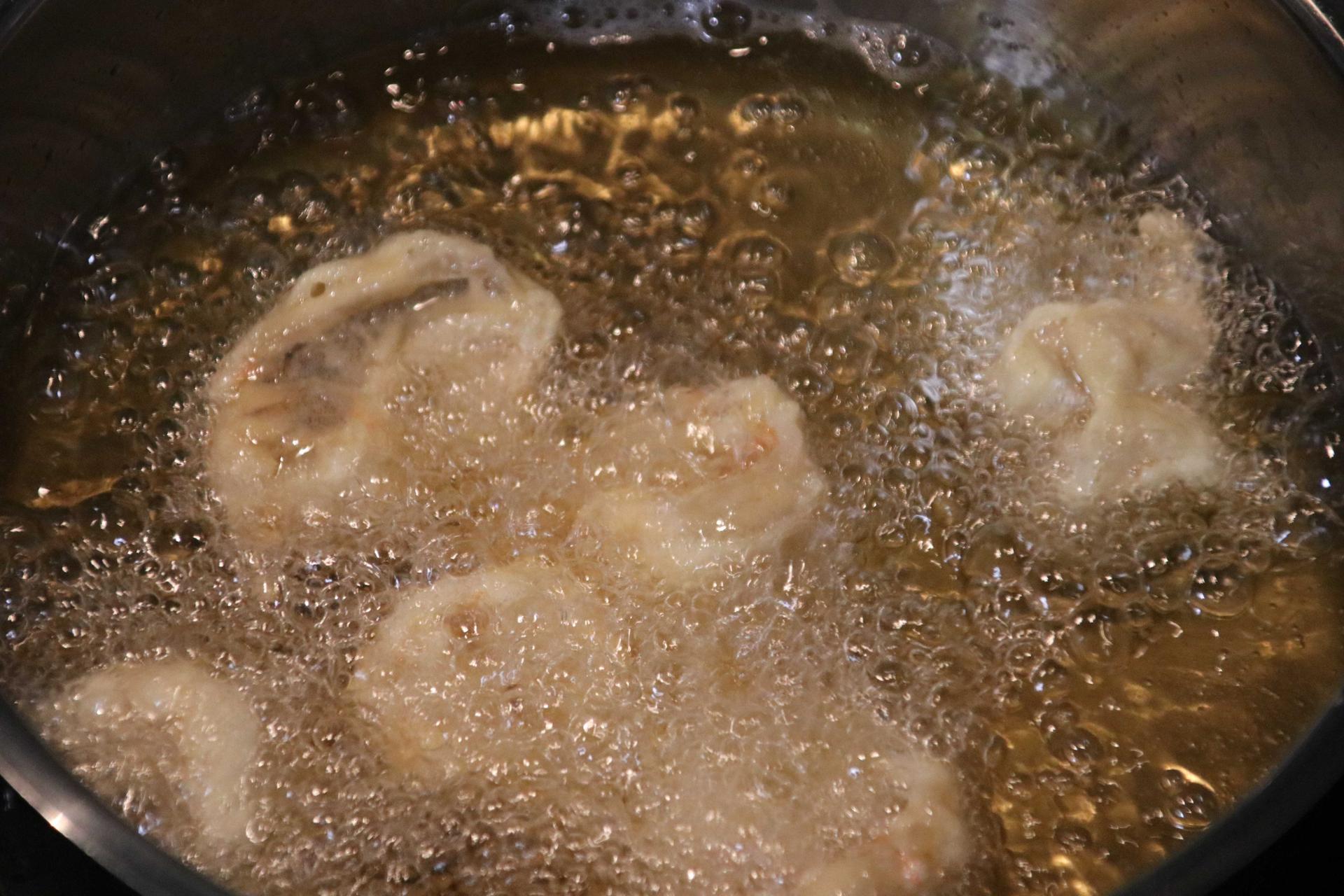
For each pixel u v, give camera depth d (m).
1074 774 0.63
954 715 0.63
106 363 0.67
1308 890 0.60
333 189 0.69
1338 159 0.65
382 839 0.62
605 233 0.68
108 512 0.65
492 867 0.62
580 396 0.66
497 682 0.63
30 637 0.64
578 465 0.66
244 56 0.68
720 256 0.68
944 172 0.69
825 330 0.67
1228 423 0.66
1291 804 0.59
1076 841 0.62
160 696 0.62
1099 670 0.64
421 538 0.65
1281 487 0.65
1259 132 0.66
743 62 0.70
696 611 0.64
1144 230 0.68
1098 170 0.69
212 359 0.67
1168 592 0.65
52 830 0.60
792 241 0.68
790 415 0.65
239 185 0.68
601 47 0.70
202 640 0.64
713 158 0.69
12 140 0.65
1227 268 0.67
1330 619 0.64
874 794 0.62
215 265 0.68
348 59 0.69
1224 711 0.63
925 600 0.65
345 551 0.65
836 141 0.69
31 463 0.65
